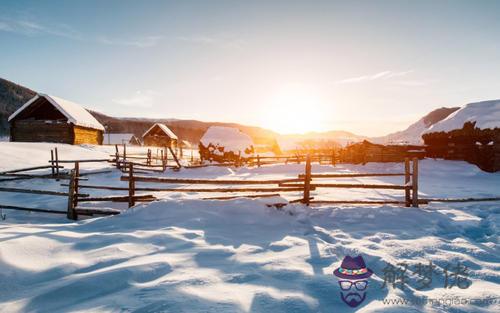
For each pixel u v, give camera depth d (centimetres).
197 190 668
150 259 347
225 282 294
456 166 1961
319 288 285
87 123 2717
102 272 301
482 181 1570
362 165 2344
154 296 258
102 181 1308
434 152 2278
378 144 2464
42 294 269
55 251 374
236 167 2128
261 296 264
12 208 682
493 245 445
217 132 2672
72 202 643
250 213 579
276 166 2041
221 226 521
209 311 236
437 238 474
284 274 316
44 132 2552
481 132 2042
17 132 2564
